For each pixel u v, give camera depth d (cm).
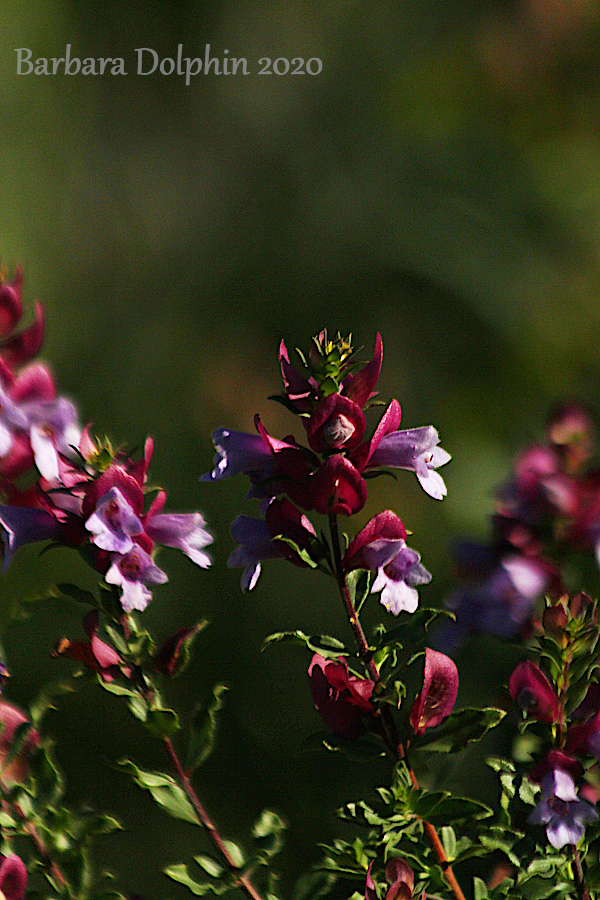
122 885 105
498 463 186
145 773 82
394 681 82
